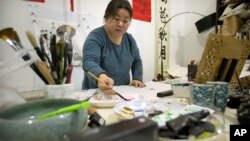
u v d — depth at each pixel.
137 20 2.13
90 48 1.18
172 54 2.47
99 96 0.80
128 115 0.56
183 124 0.40
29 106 0.52
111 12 1.20
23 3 1.48
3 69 0.53
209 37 0.76
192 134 0.40
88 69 1.03
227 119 0.56
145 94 0.91
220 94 0.63
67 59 0.69
